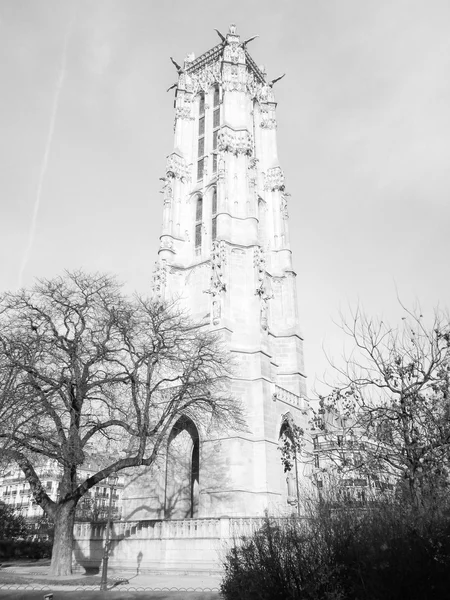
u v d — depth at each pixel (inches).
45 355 1093.1
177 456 1673.2
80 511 2568.9
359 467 523.8
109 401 1188.5
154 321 1254.3
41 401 994.7
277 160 2437.3
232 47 2378.2
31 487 1071.6
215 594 719.7
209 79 2437.3
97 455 1294.3
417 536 386.0
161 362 1425.9
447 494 450.6
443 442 484.7
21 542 1600.6
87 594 737.6
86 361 1155.3
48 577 956.6
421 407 516.4
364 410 560.1
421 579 367.9
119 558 1216.2
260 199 2295.8
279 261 2206.0
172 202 2190.0
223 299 1759.4
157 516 1551.4
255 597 439.8
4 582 866.1
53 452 1053.8
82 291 1193.4
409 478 480.4
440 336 542.6
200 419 1476.4
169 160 2272.4
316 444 629.0
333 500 505.0
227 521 1093.1
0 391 965.8
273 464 1582.2
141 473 1636.3
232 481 1466.5
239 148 2130.9
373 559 386.0
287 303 2111.2
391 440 521.7
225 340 1678.2
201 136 2389.3
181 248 2138.3
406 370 544.4
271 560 450.6
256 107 2561.5
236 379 1647.4
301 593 409.4
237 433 1521.9
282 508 1457.9
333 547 428.1
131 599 694.5
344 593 397.1
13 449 995.9
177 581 950.4
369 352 577.0
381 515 441.7
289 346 2018.9
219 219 1931.6
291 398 1849.2
